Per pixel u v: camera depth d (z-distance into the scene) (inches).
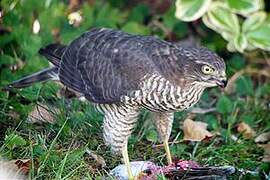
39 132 457.7
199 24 597.9
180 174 419.2
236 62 561.0
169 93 399.5
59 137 455.8
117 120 418.9
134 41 422.0
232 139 478.6
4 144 425.1
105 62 421.7
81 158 431.2
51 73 461.1
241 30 521.0
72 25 573.0
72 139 453.4
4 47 528.4
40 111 472.1
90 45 434.9
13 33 531.5
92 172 426.3
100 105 428.8
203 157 458.9
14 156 426.9
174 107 404.5
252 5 505.4
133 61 409.7
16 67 518.0
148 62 406.0
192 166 426.3
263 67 565.3
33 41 526.0
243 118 501.0
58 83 490.9
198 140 468.4
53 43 501.7
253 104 521.0
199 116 505.4
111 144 425.1
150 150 457.7
